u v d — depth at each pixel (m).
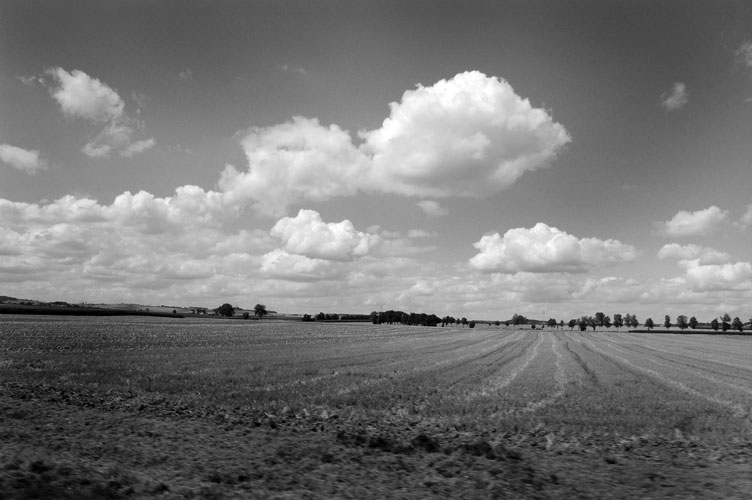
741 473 12.86
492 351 66.56
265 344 67.75
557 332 164.88
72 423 16.88
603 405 24.50
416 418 20.73
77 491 9.78
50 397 22.02
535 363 49.56
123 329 88.69
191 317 193.50
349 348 65.00
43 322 101.62
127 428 16.50
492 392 28.53
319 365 41.69
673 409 23.53
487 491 11.03
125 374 31.16
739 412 23.03
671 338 128.38
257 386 28.45
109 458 12.64
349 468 12.63
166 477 11.27
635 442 16.61
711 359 58.75
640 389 30.81
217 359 44.03
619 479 12.23
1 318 114.50
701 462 13.98
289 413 21.08
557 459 14.25
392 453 14.54
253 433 16.72
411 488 11.17
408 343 80.56
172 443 14.67
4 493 9.30
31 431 15.20
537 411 22.67
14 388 23.86
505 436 17.56
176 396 23.95
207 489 10.52
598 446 16.00
